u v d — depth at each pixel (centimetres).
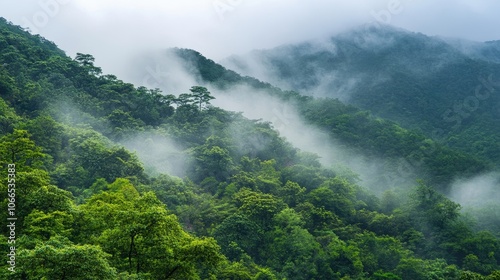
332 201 8031
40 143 6956
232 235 6456
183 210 6856
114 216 3434
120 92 10831
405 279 6538
